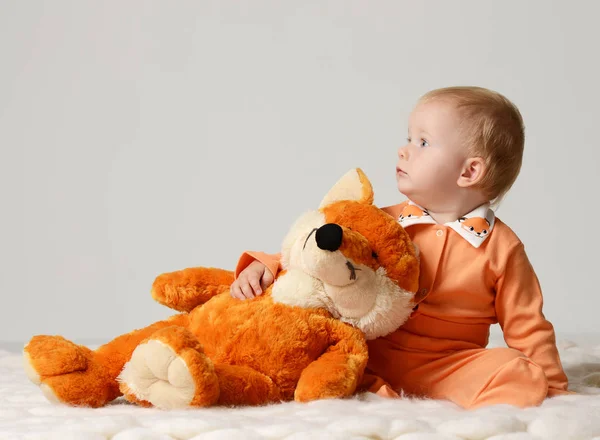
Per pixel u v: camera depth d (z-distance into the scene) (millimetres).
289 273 1450
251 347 1387
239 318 1415
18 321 3875
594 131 3785
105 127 3928
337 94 3908
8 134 3918
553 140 3793
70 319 3879
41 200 3906
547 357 1573
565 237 3777
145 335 1417
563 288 3771
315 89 3916
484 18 3844
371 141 3895
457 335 1582
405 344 1584
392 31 3891
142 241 3914
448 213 1634
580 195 3781
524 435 1082
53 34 3938
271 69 3938
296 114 3926
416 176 1615
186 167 3934
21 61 3938
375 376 1546
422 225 1612
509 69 3828
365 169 3889
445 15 3865
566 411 1198
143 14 3941
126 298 3893
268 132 3936
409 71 3881
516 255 1598
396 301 1433
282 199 3924
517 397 1422
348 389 1352
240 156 3936
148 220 3916
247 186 3934
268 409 1271
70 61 3936
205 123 3938
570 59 3801
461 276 1570
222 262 3926
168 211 3924
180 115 3938
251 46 3938
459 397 1484
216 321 1433
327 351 1411
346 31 3908
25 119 3924
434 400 1444
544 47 3814
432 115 1620
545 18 3814
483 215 1619
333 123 3912
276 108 3932
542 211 3781
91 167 3914
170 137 3932
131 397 1328
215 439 1053
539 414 1205
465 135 1605
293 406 1301
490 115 1624
